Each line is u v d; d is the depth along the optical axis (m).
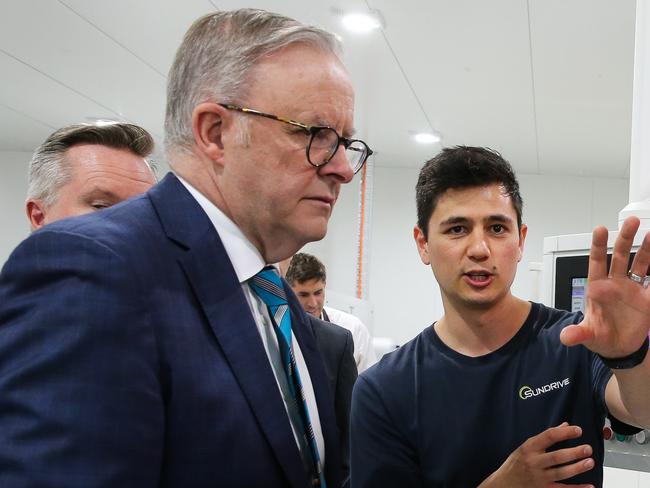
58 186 1.06
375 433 0.88
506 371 0.84
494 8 2.33
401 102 3.47
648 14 1.15
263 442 0.60
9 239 5.07
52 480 0.45
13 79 3.37
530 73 2.93
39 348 0.49
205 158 0.68
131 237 0.58
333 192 0.69
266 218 0.67
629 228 0.62
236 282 0.65
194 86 0.67
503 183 0.85
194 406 0.57
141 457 0.50
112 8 2.51
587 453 0.70
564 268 1.26
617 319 0.63
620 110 3.33
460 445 0.82
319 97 0.65
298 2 2.39
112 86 3.45
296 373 0.71
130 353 0.51
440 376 0.87
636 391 0.66
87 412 0.48
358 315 3.78
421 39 2.64
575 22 2.39
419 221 0.93
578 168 4.70
